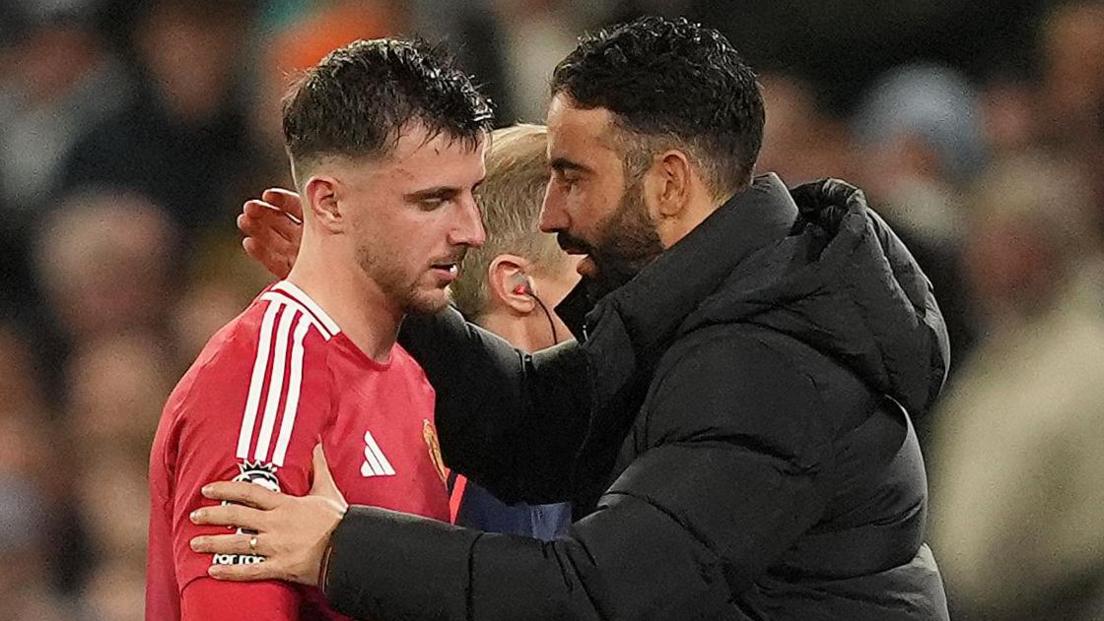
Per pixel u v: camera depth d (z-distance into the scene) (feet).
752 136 41.50
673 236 41.16
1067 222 69.77
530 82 94.99
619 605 37.50
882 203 78.48
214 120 98.27
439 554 37.52
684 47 41.11
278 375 38.29
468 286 47.70
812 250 40.19
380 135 38.58
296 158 39.65
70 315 86.79
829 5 97.45
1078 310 68.69
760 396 38.34
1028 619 67.46
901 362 39.17
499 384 44.78
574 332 43.98
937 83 93.76
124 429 75.00
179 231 94.53
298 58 94.79
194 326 81.30
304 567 37.45
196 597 37.50
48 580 74.13
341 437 39.11
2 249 96.63
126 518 74.08
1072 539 66.85
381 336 40.24
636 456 39.58
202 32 97.76
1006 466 67.82
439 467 42.37
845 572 40.16
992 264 69.72
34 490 75.10
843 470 39.34
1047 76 95.55
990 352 70.08
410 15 97.60
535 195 47.32
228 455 37.65
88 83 103.40
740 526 38.01
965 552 68.39
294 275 40.06
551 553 37.68
